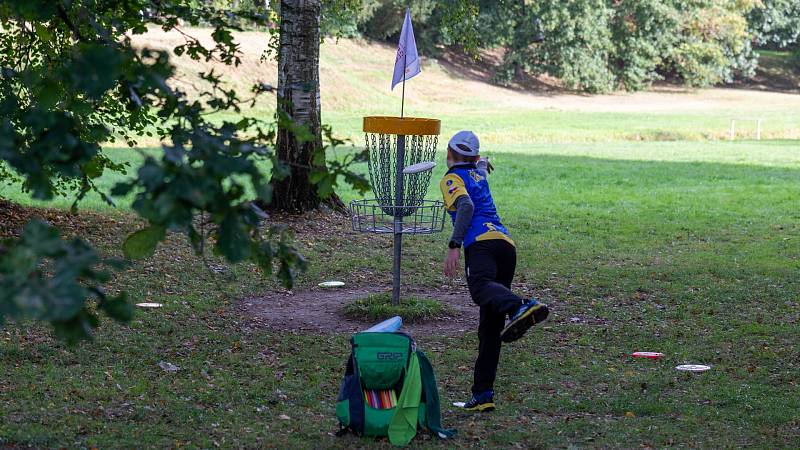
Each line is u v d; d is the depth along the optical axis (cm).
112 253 1258
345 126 4259
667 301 1140
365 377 634
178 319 952
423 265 1332
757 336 958
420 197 986
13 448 567
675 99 7150
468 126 4625
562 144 4078
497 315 695
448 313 1040
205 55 520
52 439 586
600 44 7094
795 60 9106
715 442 626
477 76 7250
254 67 4638
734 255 1480
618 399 733
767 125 4872
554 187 2469
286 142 1583
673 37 7438
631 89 7456
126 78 391
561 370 827
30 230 279
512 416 689
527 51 7081
